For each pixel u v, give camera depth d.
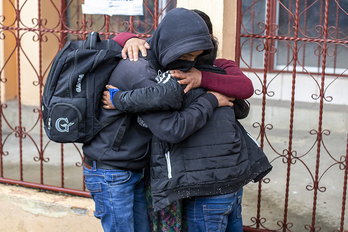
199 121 1.77
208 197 1.92
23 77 6.52
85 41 1.95
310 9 6.71
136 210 2.16
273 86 6.93
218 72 1.97
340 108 6.28
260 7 6.88
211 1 2.47
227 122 1.87
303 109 6.22
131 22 2.76
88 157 1.99
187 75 1.81
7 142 5.49
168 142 1.78
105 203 2.01
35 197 3.09
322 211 3.46
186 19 1.70
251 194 3.86
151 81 1.76
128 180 1.99
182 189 1.85
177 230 2.09
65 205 2.98
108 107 1.86
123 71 1.83
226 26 2.54
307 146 5.43
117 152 1.92
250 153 2.05
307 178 4.28
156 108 1.72
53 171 4.44
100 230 2.93
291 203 3.64
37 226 3.07
